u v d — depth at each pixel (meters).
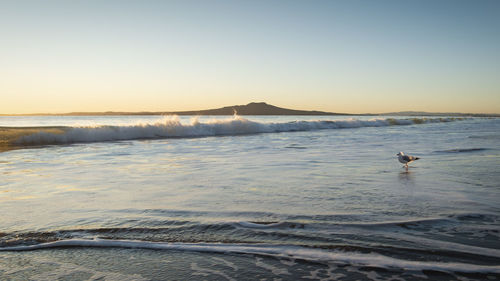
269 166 9.42
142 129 22.83
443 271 2.98
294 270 3.08
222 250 3.53
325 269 3.09
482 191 6.00
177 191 6.23
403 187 6.41
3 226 4.28
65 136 19.11
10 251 3.57
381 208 4.93
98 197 5.79
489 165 9.09
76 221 4.47
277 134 26.34
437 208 4.90
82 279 2.96
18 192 6.21
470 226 4.11
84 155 12.43
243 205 5.19
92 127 20.86
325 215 4.61
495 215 4.54
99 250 3.59
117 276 3.02
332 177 7.60
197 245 3.65
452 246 3.50
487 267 3.04
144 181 7.26
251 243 3.69
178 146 16.16
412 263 3.14
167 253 3.50
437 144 15.80
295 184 6.82
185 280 2.94
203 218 4.54
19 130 18.73
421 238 3.73
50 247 3.67
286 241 3.72
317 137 22.48
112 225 4.30
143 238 3.87
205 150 14.17
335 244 3.61
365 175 7.83
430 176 7.56
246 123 29.81
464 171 8.18
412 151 12.78
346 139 20.23
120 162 10.48
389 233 3.90
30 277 3.00
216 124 27.83
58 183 7.08
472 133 25.00
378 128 36.38
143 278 2.98
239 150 14.13
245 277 2.97
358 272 3.01
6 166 9.64
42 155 12.46
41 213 4.84
